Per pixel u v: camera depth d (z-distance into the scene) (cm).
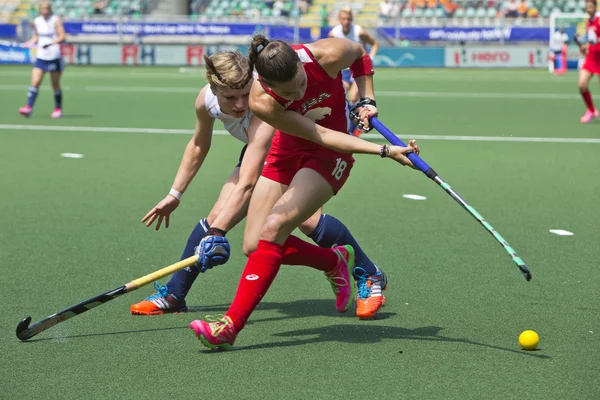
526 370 1515
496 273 2177
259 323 1806
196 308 1917
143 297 1988
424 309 1891
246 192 1694
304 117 1588
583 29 11638
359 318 1834
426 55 11550
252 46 1512
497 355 1593
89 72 10606
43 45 5641
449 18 12194
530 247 2448
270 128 1694
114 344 1659
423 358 1579
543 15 12262
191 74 10306
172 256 2345
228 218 1686
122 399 1386
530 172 3756
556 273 2177
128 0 13138
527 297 1972
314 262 1770
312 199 1628
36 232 2614
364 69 1716
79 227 2686
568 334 1714
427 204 3083
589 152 4341
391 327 1769
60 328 1756
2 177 3588
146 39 12069
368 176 3688
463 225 2730
